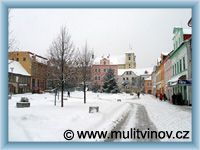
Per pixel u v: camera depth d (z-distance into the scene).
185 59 35.78
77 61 39.00
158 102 48.28
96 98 60.28
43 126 15.53
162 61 66.56
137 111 28.86
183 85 35.62
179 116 22.69
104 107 32.59
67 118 19.33
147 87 125.69
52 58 31.16
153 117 22.50
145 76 130.00
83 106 31.41
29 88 80.62
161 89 68.06
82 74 39.16
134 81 129.88
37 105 31.70
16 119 17.69
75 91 78.88
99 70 122.81
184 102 37.56
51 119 18.55
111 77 83.50
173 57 46.19
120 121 19.77
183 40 37.59
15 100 39.69
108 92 82.19
